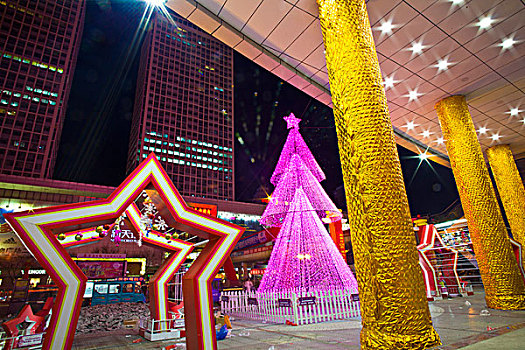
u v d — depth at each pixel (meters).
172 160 88.56
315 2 6.37
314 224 12.29
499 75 8.41
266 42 7.68
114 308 18.06
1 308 16.27
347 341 5.56
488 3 6.33
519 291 7.44
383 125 4.61
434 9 6.46
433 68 8.16
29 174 62.88
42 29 73.69
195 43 107.00
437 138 12.19
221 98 106.62
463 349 3.88
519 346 3.88
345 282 10.89
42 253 4.15
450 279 15.63
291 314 8.65
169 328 7.46
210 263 4.77
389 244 4.15
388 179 4.39
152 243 8.40
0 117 63.69
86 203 4.62
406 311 3.92
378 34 7.07
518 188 11.70
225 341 6.43
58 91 71.38
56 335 4.00
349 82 4.80
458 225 16.50
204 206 48.91
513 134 11.60
